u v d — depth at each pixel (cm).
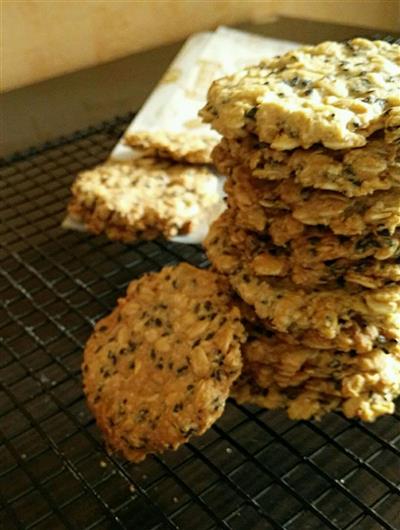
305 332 18
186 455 20
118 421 18
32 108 36
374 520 17
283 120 16
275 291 18
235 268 19
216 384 17
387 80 17
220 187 29
